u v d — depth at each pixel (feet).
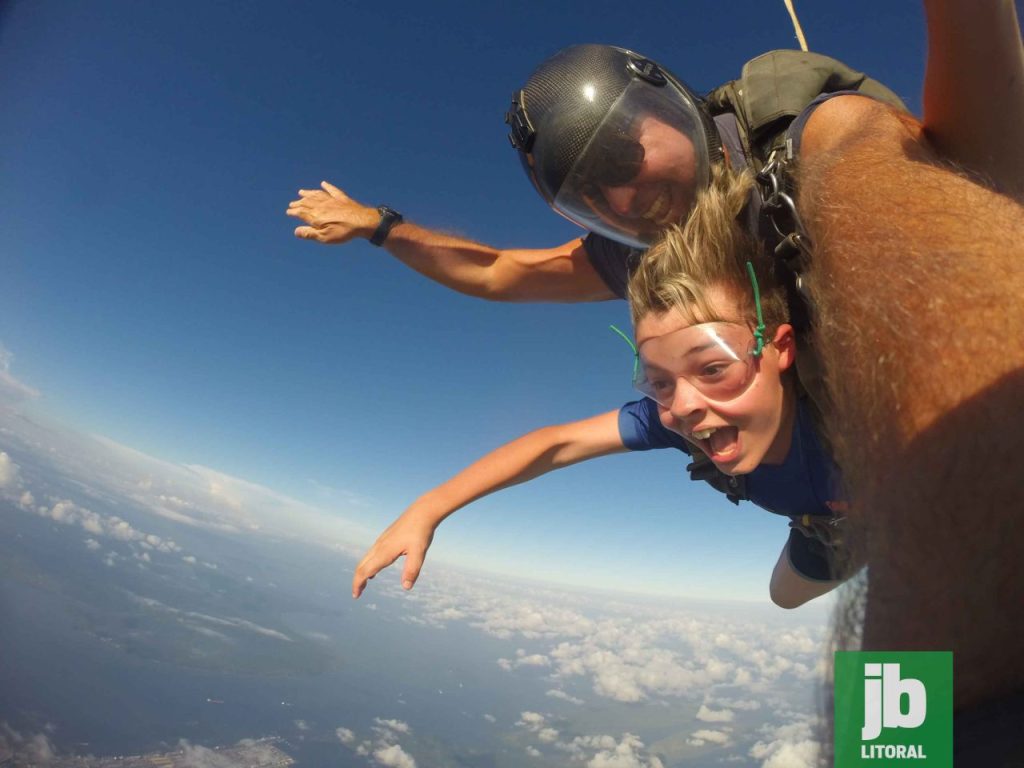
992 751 0.89
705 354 4.17
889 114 3.00
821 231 1.87
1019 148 2.66
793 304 4.11
